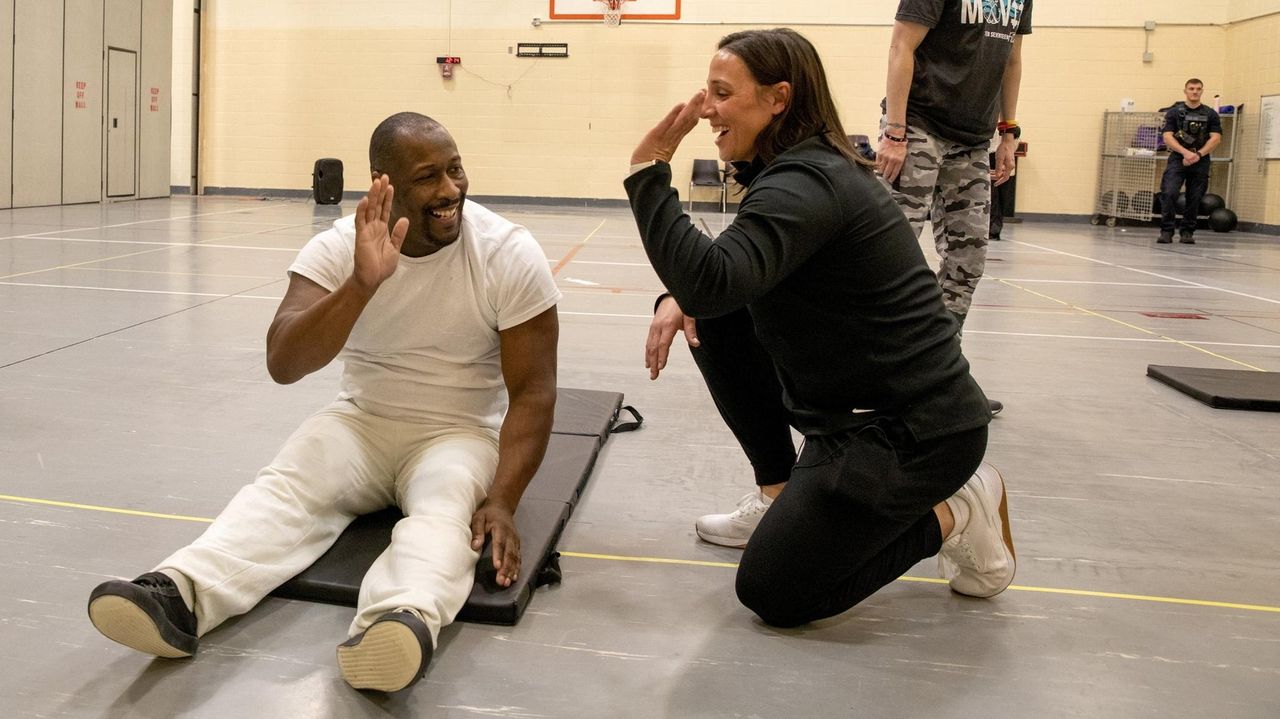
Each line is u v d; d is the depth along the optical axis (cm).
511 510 186
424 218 186
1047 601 192
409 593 154
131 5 1338
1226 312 595
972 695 155
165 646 152
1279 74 1252
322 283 191
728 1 1435
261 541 172
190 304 502
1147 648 173
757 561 174
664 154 166
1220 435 318
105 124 1299
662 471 268
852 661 165
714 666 162
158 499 229
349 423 200
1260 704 155
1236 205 1353
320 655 160
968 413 174
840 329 171
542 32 1470
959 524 184
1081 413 344
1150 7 1379
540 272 197
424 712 145
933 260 887
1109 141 1401
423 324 198
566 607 182
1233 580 204
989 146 320
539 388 197
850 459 169
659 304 217
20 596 177
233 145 1548
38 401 310
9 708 142
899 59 294
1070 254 968
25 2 1130
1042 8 1392
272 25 1512
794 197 162
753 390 208
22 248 729
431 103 1505
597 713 146
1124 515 242
